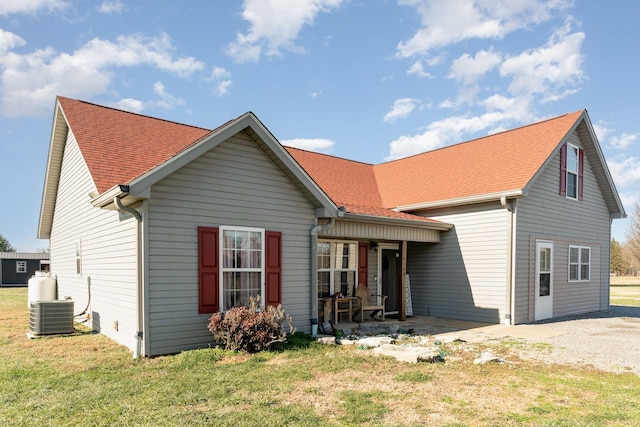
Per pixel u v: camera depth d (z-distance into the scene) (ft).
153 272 22.57
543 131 43.37
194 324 24.03
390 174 54.29
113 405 15.24
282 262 28.55
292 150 52.49
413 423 13.78
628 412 14.78
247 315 23.90
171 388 17.10
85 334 29.12
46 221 50.67
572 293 44.88
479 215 39.60
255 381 18.17
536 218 39.70
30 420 13.96
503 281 37.37
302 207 29.96
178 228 23.68
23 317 38.78
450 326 36.04
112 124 33.47
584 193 47.47
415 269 45.01
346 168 54.29
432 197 42.57
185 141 35.42
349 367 20.83
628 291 91.45
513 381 18.74
